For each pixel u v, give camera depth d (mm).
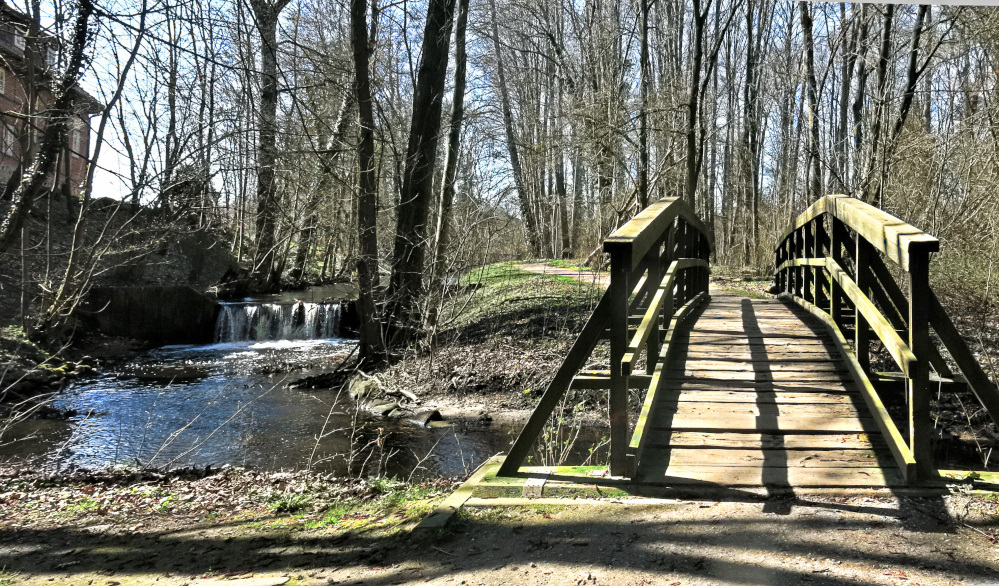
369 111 12914
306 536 3783
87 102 11469
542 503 3779
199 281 23438
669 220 5887
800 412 5000
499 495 3938
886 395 6469
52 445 8648
